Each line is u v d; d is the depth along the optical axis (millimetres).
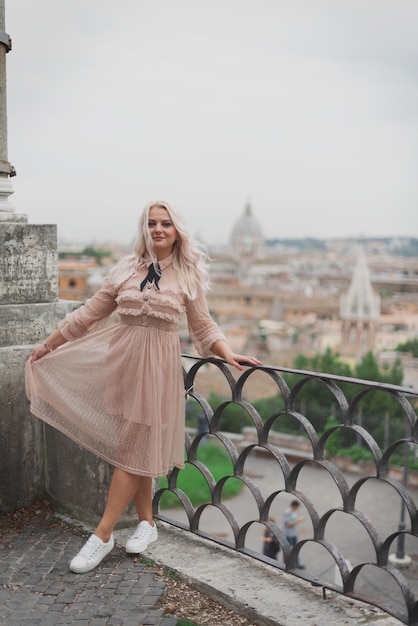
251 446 2934
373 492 23984
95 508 3303
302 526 19219
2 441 3430
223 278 137750
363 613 2523
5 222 3541
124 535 3209
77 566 2826
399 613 2432
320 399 39719
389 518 20859
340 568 2598
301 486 23922
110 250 141125
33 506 3535
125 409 2852
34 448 3539
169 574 2850
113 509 2904
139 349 2838
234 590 2684
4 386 3414
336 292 139125
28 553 3033
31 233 3543
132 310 2836
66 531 3270
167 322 2834
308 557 16766
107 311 2975
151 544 3109
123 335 2885
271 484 23609
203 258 2904
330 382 2635
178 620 2545
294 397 2785
